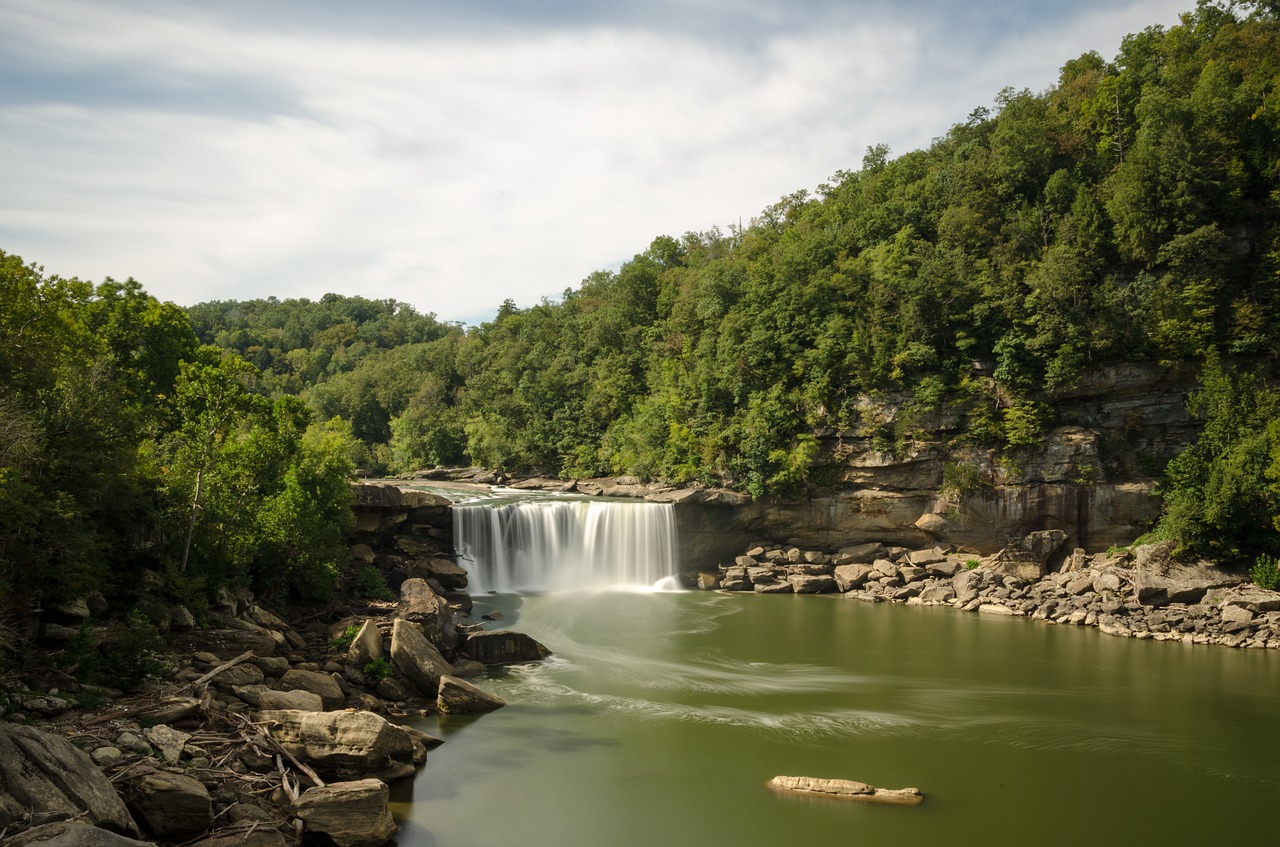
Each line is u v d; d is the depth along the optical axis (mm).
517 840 21469
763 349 68625
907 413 61812
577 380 95062
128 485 28609
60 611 25359
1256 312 58219
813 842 22000
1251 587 48000
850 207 86375
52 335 31188
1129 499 56562
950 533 59750
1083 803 24891
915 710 33344
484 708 31312
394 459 116938
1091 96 83438
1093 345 58750
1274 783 26594
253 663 28266
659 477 74438
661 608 53531
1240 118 66000
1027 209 72375
